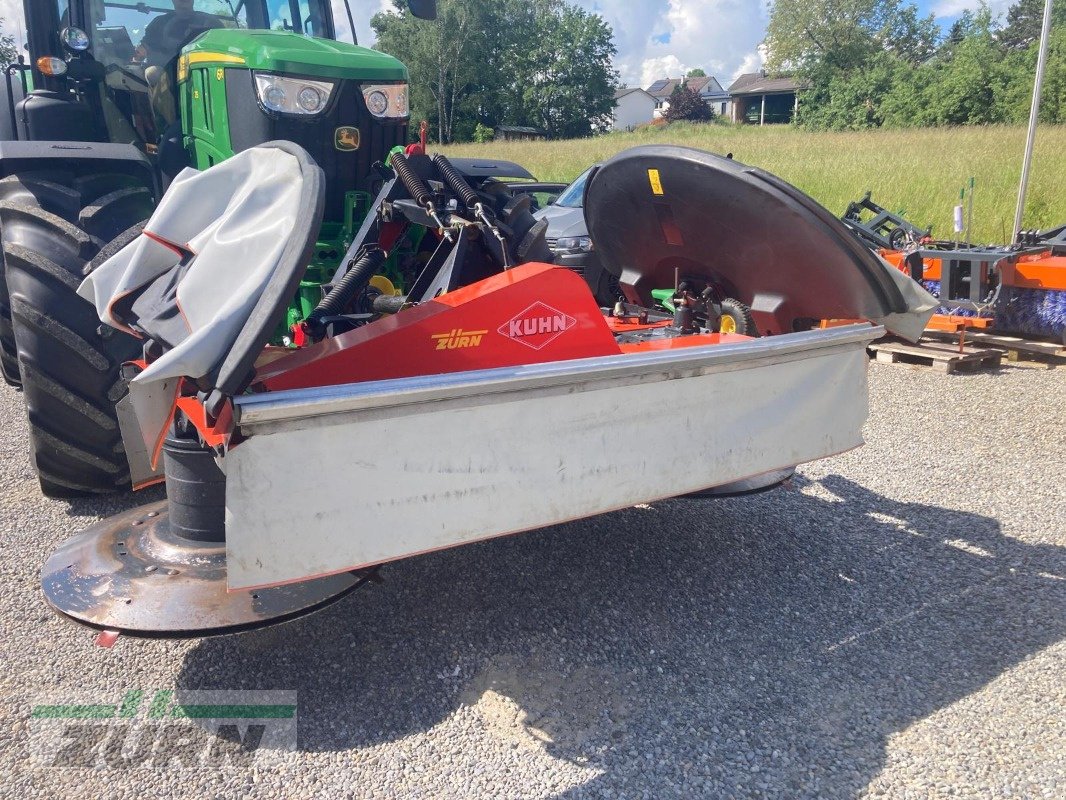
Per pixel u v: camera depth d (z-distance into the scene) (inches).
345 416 80.2
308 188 80.7
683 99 2861.7
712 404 107.9
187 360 73.1
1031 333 266.8
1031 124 307.0
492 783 84.5
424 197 118.0
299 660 104.6
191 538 95.7
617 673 103.0
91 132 173.6
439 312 96.4
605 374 95.9
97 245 135.7
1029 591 124.3
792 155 806.5
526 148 1237.7
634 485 102.3
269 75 142.1
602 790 83.6
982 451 186.9
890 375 258.1
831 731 93.1
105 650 106.8
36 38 172.9
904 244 295.4
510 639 109.6
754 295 132.3
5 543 135.0
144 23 178.9
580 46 2287.2
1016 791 83.8
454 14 2033.7
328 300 111.0
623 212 138.6
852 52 1878.7
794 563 133.2
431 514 87.4
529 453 93.1
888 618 117.2
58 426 139.3
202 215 94.3
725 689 100.5
